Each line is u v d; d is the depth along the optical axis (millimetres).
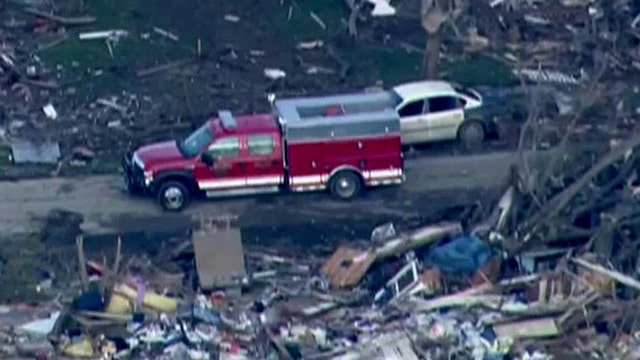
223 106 186250
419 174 172750
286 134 165875
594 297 147250
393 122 167000
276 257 155875
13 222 163625
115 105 186625
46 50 198500
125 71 194250
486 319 146000
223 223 160625
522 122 179625
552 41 198500
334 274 152125
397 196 168125
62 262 155625
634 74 191375
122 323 145625
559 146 164250
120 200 167625
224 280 150375
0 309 147875
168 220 164000
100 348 142875
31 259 155750
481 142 178750
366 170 167500
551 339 144250
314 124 166125
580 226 154875
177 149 167500
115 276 150250
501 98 180625
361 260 152250
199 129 170000
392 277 151125
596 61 193000
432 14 185875
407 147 178250
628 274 150000
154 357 142250
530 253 152875
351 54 198250
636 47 196625
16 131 180750
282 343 143250
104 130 181250
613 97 181875
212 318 146375
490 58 196500
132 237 160500
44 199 168125
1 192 169500
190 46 199875
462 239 153375
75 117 184125
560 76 191250
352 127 166500
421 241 154500
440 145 178875
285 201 167250
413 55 198250
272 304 148500
